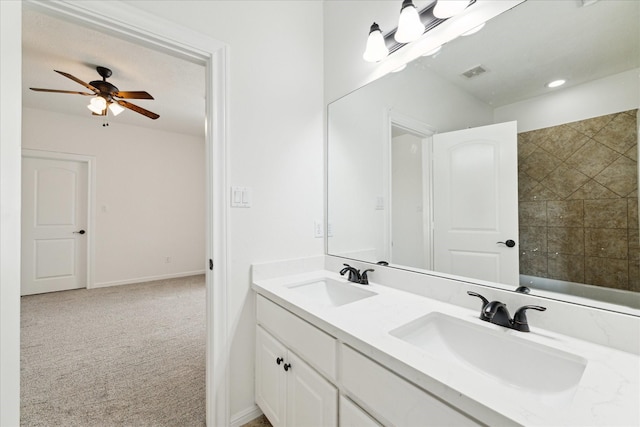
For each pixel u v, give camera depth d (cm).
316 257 181
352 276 154
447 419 63
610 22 85
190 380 188
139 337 253
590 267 87
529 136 101
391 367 75
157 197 482
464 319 99
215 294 141
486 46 111
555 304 90
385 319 100
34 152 375
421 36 131
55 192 396
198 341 246
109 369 200
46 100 348
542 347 81
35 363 208
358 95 164
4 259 72
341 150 176
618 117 83
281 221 166
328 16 185
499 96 108
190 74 281
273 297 133
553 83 95
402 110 142
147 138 471
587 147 88
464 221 120
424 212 134
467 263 118
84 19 110
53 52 241
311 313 106
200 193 533
